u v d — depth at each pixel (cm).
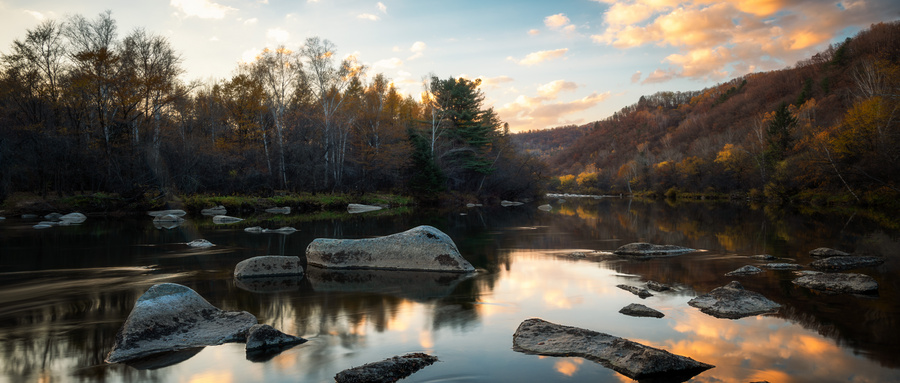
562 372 468
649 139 17212
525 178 6606
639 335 592
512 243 1664
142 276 1024
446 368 482
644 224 2497
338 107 4347
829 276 888
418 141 4866
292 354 532
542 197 8250
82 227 2195
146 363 504
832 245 1513
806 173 4500
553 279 984
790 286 877
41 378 467
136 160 3259
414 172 4991
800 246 1503
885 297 782
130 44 3444
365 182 4856
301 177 4216
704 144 9969
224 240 1691
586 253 1366
